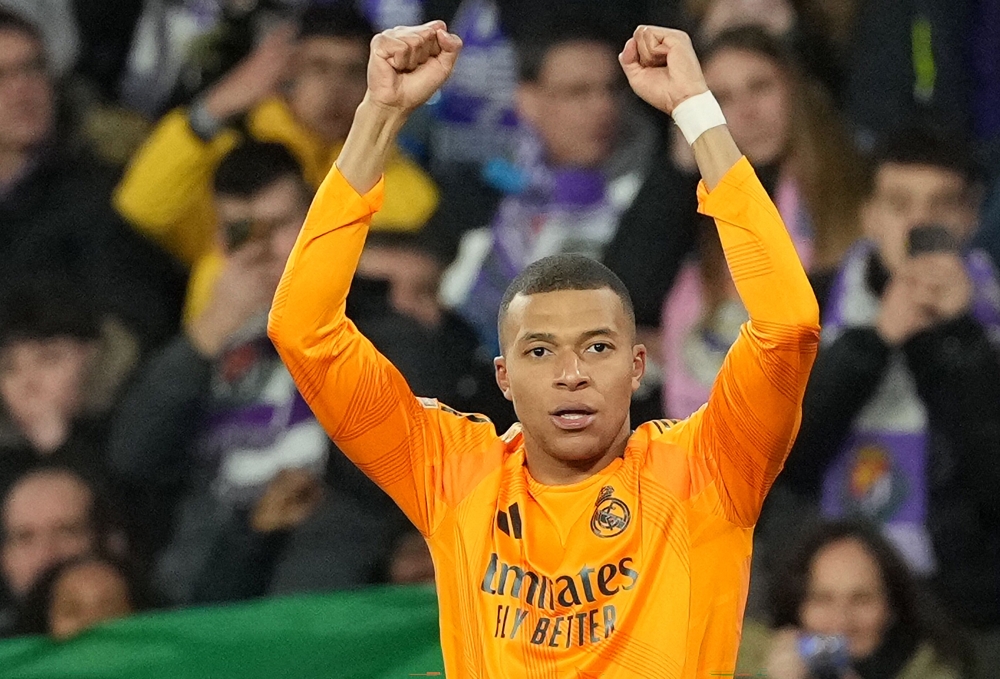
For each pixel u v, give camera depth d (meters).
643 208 22.75
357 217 11.59
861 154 23.03
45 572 21.23
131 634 18.75
